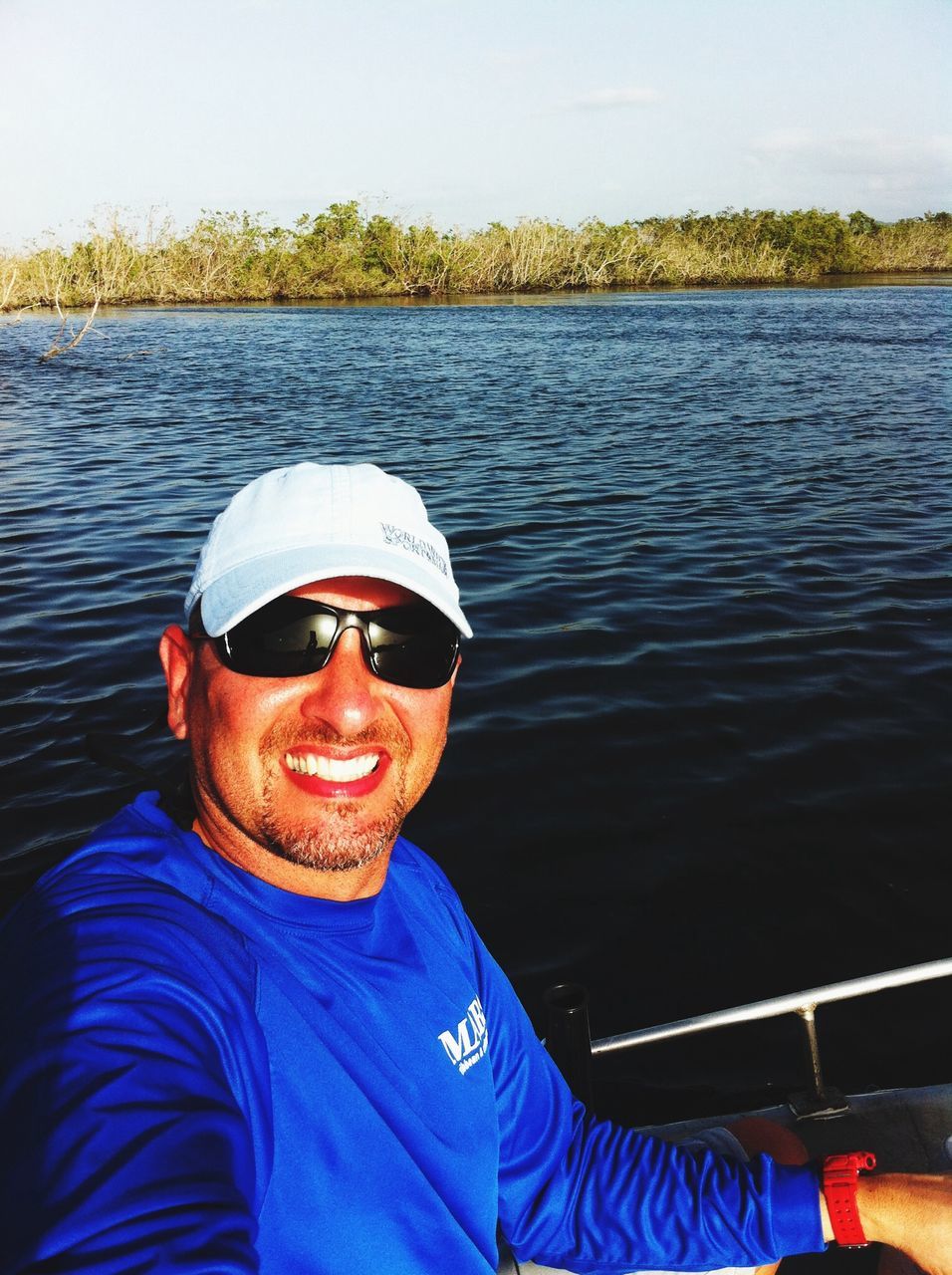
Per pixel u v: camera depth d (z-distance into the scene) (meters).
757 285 87.19
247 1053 1.01
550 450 16.05
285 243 73.56
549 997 2.31
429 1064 1.25
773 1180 1.57
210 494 12.52
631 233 83.81
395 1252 1.10
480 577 9.30
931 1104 2.53
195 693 1.26
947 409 20.23
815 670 7.04
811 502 12.35
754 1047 3.80
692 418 19.33
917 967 2.48
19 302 61.75
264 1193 1.00
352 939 1.24
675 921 4.43
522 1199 1.57
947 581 9.11
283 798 1.19
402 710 1.25
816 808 5.24
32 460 14.96
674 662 7.19
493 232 79.00
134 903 1.06
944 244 107.44
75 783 5.40
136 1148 0.80
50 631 7.65
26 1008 0.91
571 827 5.09
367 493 1.32
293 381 25.80
